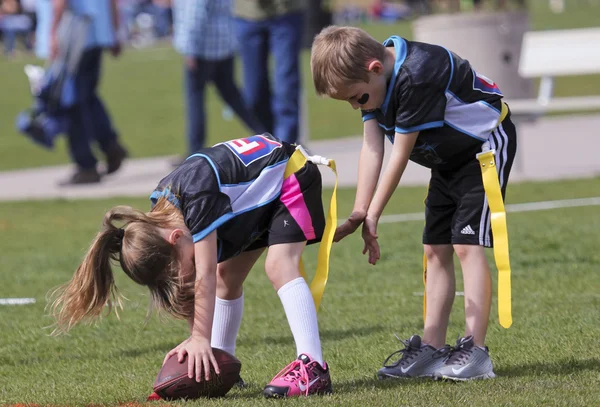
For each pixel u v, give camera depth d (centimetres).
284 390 998
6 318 1559
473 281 1084
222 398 1018
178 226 993
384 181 1082
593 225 2120
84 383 1132
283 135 3064
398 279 1731
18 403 1033
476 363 1062
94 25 3103
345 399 976
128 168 3553
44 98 3127
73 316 1014
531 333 1287
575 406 919
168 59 8300
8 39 9200
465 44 3516
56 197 3003
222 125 4619
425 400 961
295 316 1022
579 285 1591
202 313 990
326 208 2500
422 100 1047
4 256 2156
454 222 1096
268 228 1050
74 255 2123
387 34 8169
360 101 1057
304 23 3055
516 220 2241
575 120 4266
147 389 1082
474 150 1092
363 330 1370
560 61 3356
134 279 986
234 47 3156
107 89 6450
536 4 12275
